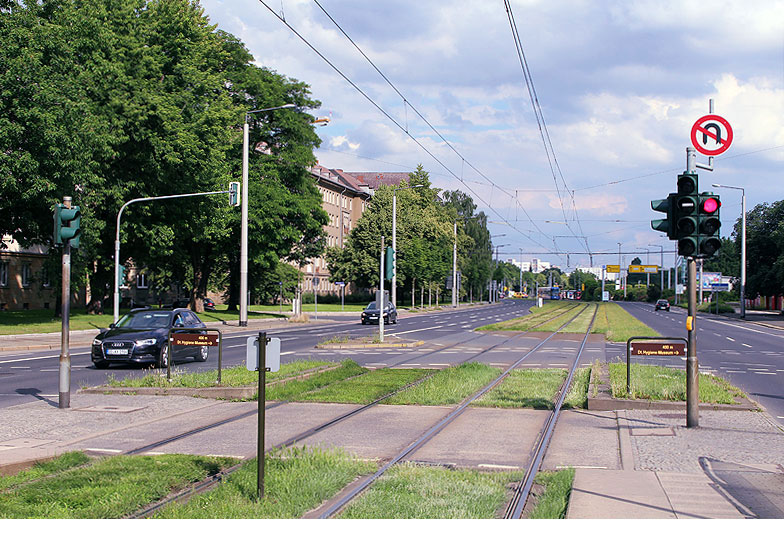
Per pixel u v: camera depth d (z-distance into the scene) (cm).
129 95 3775
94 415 1159
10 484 714
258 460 661
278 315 6106
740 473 800
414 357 2367
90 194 3619
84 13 3722
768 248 7812
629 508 649
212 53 4931
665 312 8900
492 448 941
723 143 1311
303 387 1475
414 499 665
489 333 3856
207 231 4509
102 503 638
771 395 1527
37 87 3042
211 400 1333
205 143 4209
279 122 5434
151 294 8638
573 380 1689
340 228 11450
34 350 2767
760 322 6122
